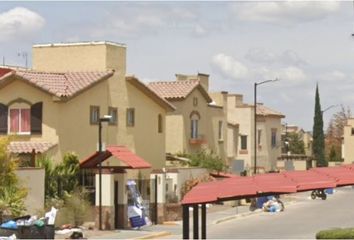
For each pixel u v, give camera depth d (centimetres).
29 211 4478
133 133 6059
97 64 5891
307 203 7619
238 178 2764
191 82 7681
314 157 11969
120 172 4972
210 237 4481
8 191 4222
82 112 5444
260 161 9975
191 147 7619
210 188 2469
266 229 5100
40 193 4581
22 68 6281
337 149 15162
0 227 3931
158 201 5438
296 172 3055
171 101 7475
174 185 5891
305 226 5309
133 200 5247
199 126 7781
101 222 4819
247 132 9750
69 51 6012
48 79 5412
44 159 4897
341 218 5956
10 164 4241
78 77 5566
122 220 4947
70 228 4497
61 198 4831
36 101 5262
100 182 4822
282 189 2370
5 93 5319
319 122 12062
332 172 3055
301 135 15150
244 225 5397
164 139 6475
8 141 4384
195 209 2439
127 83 5988
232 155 9350
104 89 5703
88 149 5481
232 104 9806
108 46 5869
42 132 5244
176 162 7056
